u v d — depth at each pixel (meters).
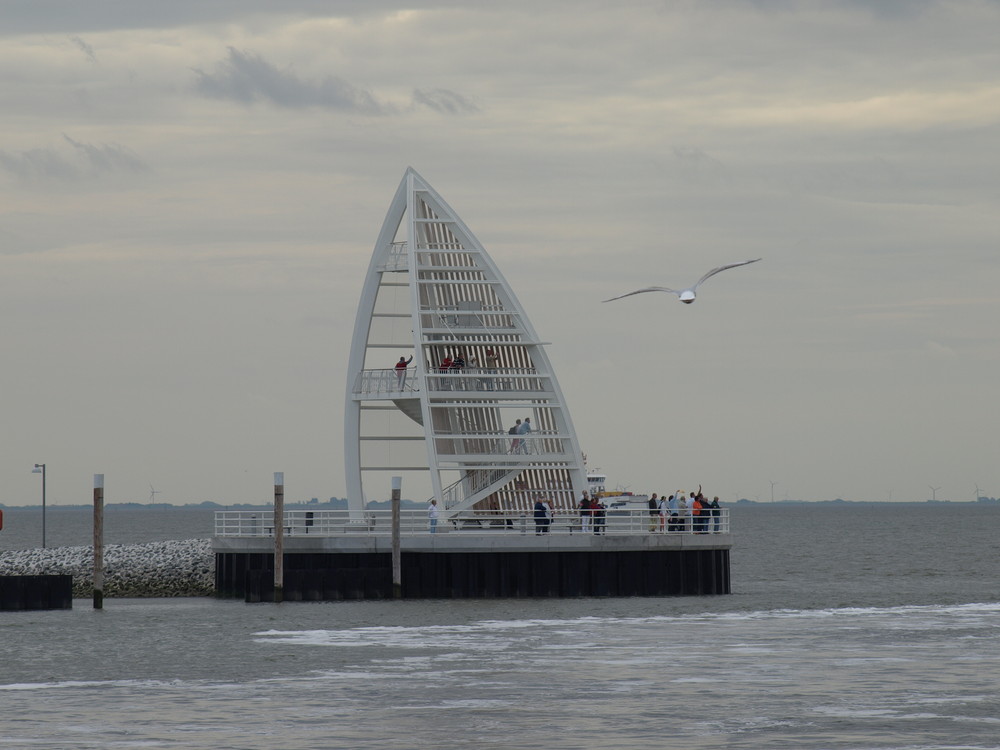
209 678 146.75
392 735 119.69
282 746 115.75
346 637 177.00
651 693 138.12
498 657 160.50
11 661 158.12
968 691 139.38
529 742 117.31
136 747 115.06
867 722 124.62
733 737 119.12
